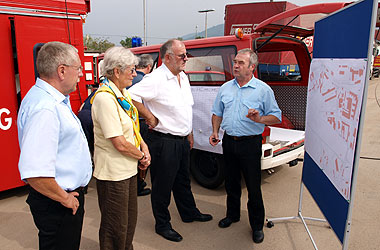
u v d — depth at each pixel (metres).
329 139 2.32
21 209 3.61
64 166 1.70
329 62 2.32
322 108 2.48
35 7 3.50
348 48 1.99
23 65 3.48
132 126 2.23
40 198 1.69
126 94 2.32
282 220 3.33
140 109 2.69
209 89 3.76
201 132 3.89
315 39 2.71
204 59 3.84
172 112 2.80
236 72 2.81
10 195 4.00
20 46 3.44
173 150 2.85
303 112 4.71
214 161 3.95
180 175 3.16
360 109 1.80
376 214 3.43
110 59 2.08
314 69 2.71
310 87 2.83
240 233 3.11
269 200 3.81
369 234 3.05
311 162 2.83
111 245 2.30
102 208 2.25
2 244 2.92
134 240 2.98
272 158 3.60
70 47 1.70
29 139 1.52
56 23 3.70
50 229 1.74
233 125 2.83
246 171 2.88
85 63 4.50
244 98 2.82
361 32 1.80
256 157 2.85
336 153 2.17
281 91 4.90
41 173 1.52
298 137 4.23
